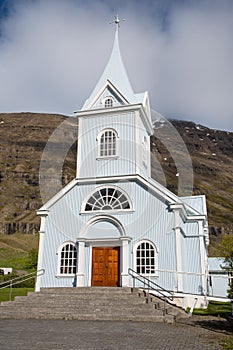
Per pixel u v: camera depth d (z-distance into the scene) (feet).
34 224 332.60
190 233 65.57
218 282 96.48
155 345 26.76
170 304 52.44
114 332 32.50
